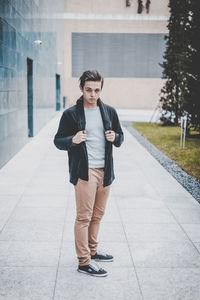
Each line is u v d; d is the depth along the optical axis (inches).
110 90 1228.5
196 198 213.5
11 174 264.5
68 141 108.9
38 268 122.0
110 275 118.0
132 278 116.4
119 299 104.4
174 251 137.2
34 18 452.1
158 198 209.8
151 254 134.3
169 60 676.7
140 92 1226.6
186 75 488.4
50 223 164.9
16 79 340.8
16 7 335.6
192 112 494.9
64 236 149.9
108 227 161.2
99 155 113.0
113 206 192.2
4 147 294.8
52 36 702.5
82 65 1210.6
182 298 105.7
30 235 150.6
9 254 132.4
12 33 317.7
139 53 1207.6
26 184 236.4
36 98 482.3
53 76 753.6
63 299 103.8
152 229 159.8
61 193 215.8
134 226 163.0
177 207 193.0
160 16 1186.6
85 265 118.3
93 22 1190.3
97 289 109.6
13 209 184.7
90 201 113.4
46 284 111.9
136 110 1182.9
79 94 1217.4
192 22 470.9
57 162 312.5
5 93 293.4
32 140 442.3
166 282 114.3
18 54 348.5
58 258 129.6
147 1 1171.3
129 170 288.7
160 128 659.4
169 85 690.2
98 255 127.3
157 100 1226.0
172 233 155.4
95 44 1202.0
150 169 296.0
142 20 1188.5
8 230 155.9
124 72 1219.2
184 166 318.0
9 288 109.5
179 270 122.3
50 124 627.8
